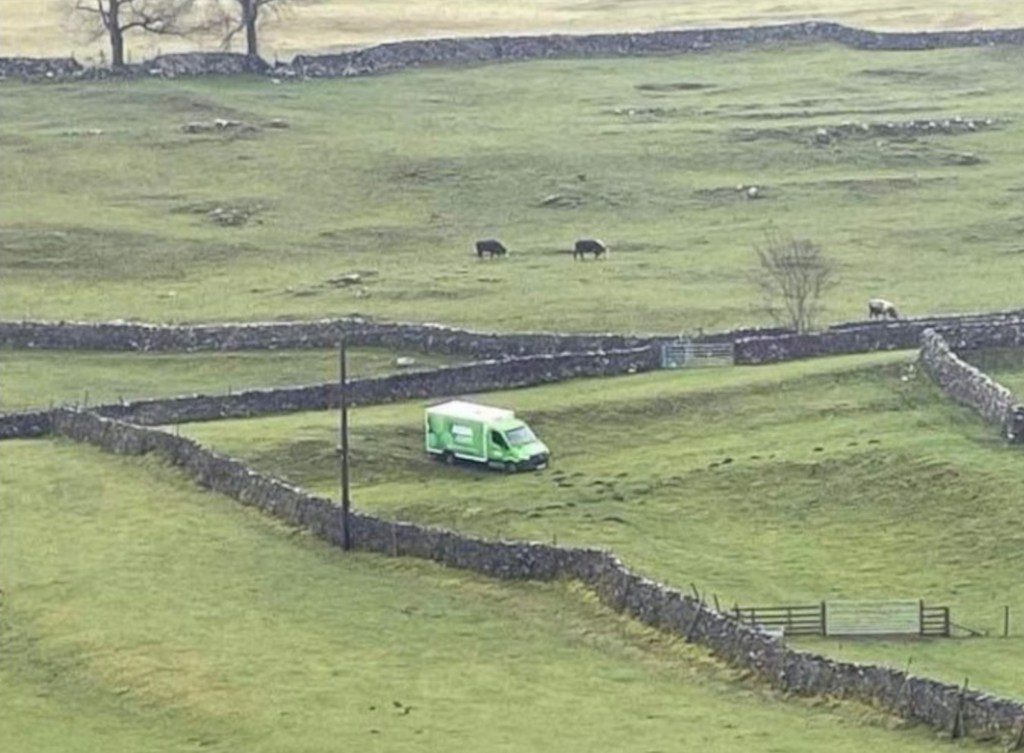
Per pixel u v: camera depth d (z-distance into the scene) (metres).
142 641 182.88
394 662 177.25
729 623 172.38
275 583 195.75
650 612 180.25
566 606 186.50
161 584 196.25
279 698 170.25
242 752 161.12
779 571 196.50
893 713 159.62
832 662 164.50
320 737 162.25
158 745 163.75
